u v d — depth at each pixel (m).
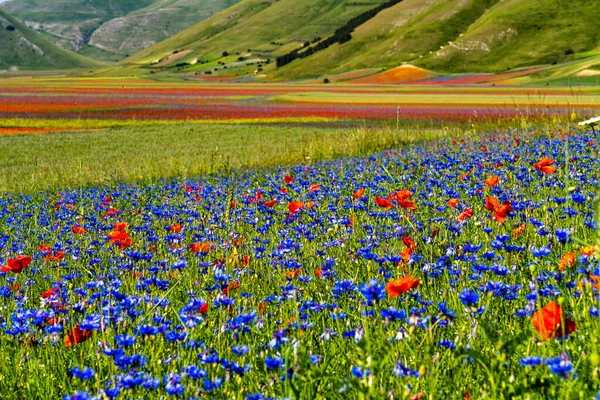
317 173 13.73
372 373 2.29
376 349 2.85
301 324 3.59
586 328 3.06
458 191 8.52
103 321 3.62
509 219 5.93
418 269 4.65
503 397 2.39
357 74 183.50
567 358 2.35
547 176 8.18
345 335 3.27
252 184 12.93
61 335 3.87
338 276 4.98
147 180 19.11
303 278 4.59
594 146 11.12
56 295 4.46
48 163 28.39
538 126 21.34
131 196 13.10
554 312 2.50
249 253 6.16
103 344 3.50
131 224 9.40
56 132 46.56
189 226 8.34
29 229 9.22
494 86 111.88
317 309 3.82
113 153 32.94
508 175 9.38
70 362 3.63
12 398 3.29
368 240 5.71
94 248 7.28
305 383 2.61
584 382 2.58
